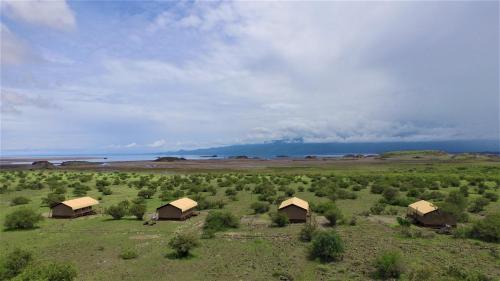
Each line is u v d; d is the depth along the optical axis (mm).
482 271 36469
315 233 50500
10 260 34688
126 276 37125
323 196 94188
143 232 56562
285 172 178500
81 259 42875
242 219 66438
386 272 35688
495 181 116625
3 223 63500
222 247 47469
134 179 150125
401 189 101562
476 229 49781
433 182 110812
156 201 90062
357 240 49125
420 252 43000
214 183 131625
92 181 142125
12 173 176625
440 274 35656
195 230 57719
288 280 35500
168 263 41156
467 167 177625
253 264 40438
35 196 99562
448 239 48938
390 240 48594
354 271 37375
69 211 68188
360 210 72875
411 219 60688
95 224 62781
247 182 130500
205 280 35844
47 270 29359
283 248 46438
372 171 171875
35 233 56156
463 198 73938
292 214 62562
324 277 35938
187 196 95562
